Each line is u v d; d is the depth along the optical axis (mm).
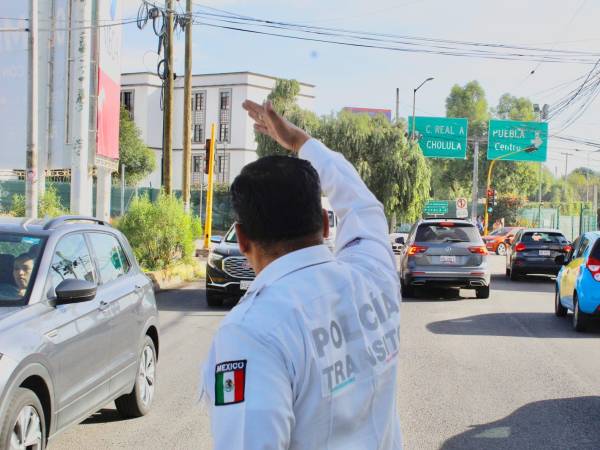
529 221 62875
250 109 2146
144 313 6453
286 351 1489
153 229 18109
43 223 5562
